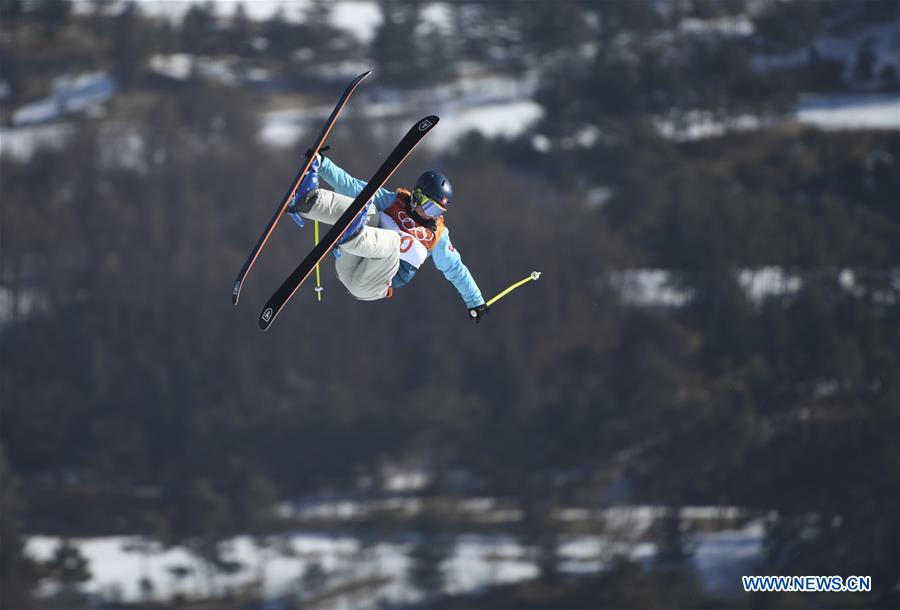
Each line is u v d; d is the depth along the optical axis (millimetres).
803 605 193500
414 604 195000
